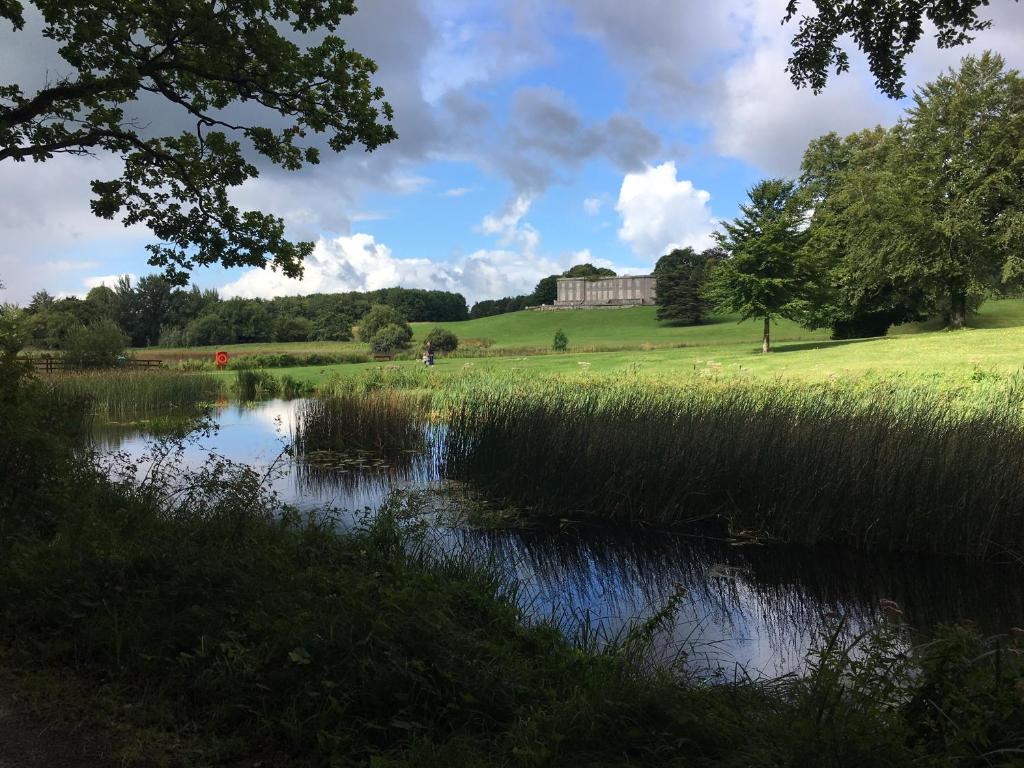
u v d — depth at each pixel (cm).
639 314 12094
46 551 480
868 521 855
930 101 4081
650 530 927
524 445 1091
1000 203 3894
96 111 1020
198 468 1182
